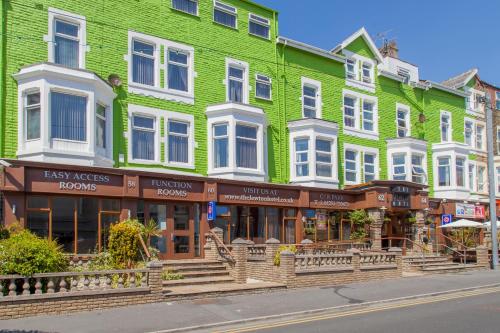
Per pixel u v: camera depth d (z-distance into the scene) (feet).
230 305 47.70
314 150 85.71
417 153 104.73
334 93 95.91
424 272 79.05
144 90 70.85
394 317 42.34
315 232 84.89
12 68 59.88
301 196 82.94
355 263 66.28
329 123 88.53
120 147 67.72
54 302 42.32
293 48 89.81
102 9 68.03
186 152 74.95
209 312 44.19
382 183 90.02
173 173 68.95
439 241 108.06
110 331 36.91
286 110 87.61
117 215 63.57
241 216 76.48
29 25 61.57
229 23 82.33
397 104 108.37
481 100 102.12
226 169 75.20
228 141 75.82
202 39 78.23
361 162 98.73
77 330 37.04
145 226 60.85
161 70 73.20
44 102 58.13
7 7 60.29
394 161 104.42
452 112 121.49
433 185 113.60
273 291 56.70
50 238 54.60
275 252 61.62
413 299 53.88
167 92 73.20
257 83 84.43
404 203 93.15
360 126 99.91
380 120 104.06
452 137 120.37
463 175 116.16
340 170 94.43
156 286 48.39
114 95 67.05
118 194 62.64
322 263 63.72
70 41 65.10
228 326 40.01
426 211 100.53
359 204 91.09
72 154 59.52
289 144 87.35
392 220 96.89
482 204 121.49
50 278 43.52
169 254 68.18
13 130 59.06
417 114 112.47
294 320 42.16
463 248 98.17
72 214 60.08
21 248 42.73
